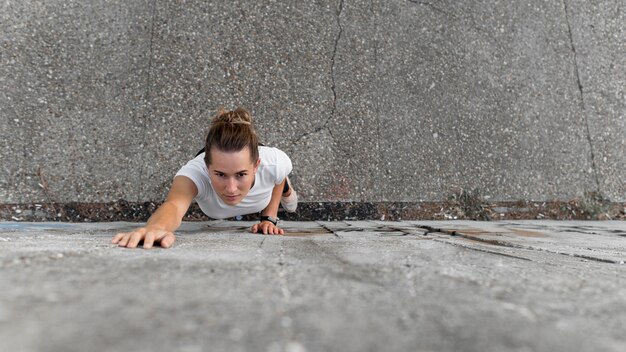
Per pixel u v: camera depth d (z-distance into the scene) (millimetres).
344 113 3256
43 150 2859
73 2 3049
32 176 2812
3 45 2924
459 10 3547
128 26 3088
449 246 1505
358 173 3205
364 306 609
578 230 2549
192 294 635
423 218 3230
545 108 3568
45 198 2803
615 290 771
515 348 464
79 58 3006
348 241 1670
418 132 3336
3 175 2770
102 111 2975
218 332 482
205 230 2369
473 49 3523
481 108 3465
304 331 496
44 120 2896
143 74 3057
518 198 3391
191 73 3109
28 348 416
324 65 3281
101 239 1525
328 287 724
